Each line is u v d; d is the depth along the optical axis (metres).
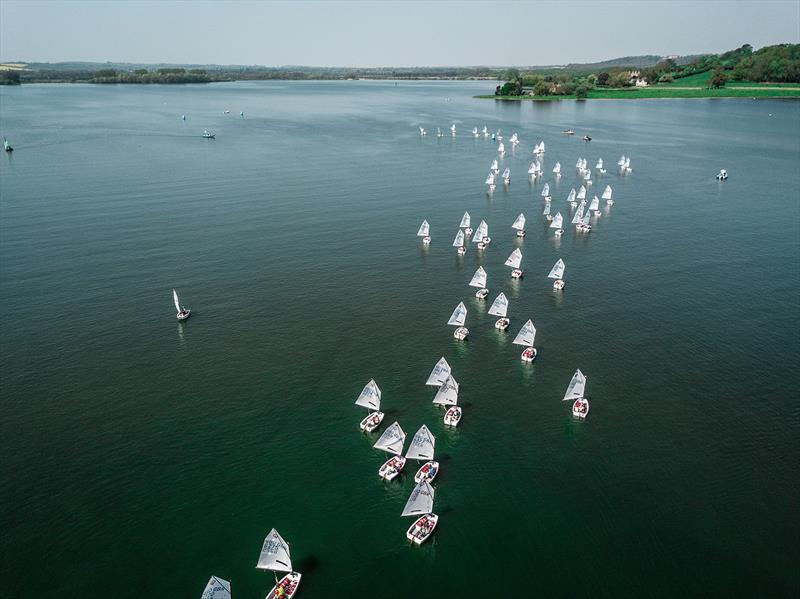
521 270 154.25
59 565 70.50
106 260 155.38
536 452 88.44
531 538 74.56
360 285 144.75
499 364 111.31
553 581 69.31
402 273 152.12
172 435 91.56
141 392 101.94
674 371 108.19
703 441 90.25
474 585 69.00
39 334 119.50
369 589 68.69
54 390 102.00
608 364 110.75
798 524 75.81
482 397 101.44
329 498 80.69
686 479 83.06
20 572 69.56
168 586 68.56
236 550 73.06
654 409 97.75
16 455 86.75
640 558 71.75
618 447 89.25
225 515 77.69
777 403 99.00
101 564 70.75
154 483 82.44
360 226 187.12
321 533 75.56
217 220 189.38
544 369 109.50
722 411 97.06
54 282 141.88
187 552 72.62
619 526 75.94
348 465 86.44
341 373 108.19
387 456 88.12
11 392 101.19
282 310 131.50
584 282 146.50
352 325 125.31
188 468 85.19
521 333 113.50
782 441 90.19
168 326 123.94
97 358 111.81
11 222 181.88
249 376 106.94
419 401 100.56
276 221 189.88
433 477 83.50
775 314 129.00
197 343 117.69
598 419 95.44
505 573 70.38
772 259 160.25
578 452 88.31
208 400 100.06
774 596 66.94
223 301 135.00
